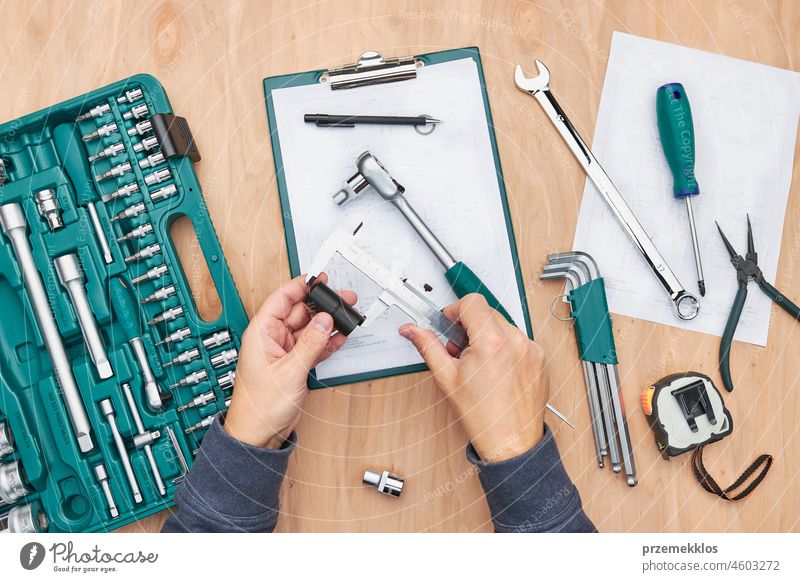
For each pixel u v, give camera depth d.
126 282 0.90
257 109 0.94
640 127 0.94
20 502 0.90
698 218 0.94
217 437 0.78
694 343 0.93
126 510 0.88
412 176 0.93
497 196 0.93
